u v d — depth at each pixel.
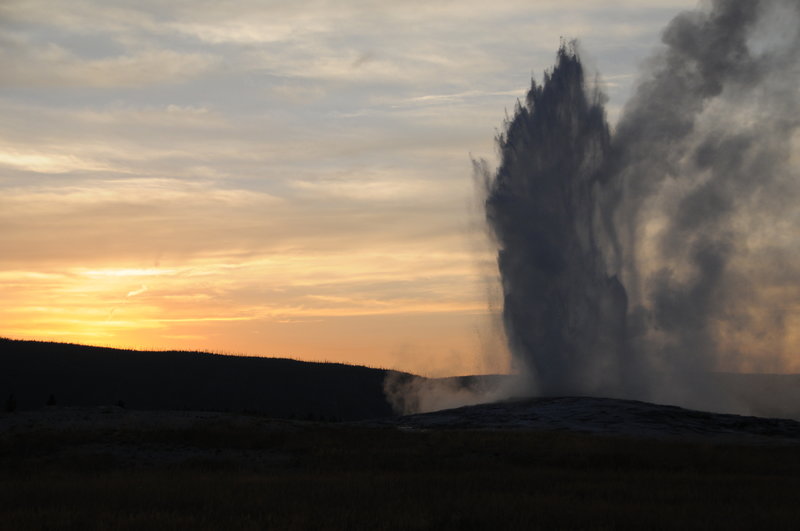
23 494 24.56
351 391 159.00
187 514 20.86
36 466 32.88
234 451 37.03
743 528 19.19
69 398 144.12
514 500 23.03
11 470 32.03
